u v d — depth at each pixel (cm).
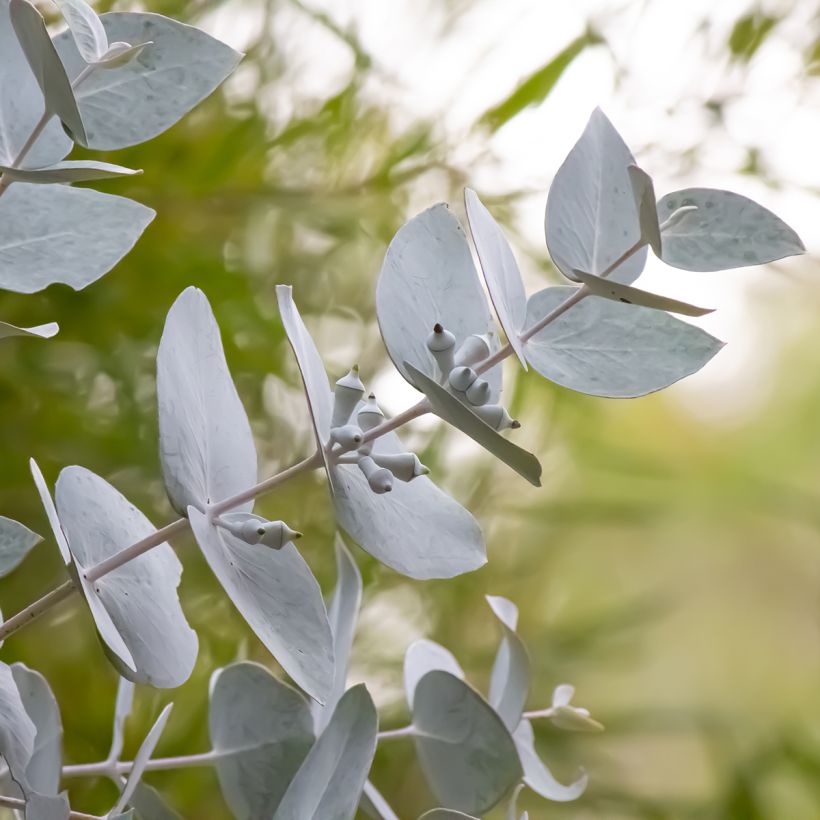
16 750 121
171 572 121
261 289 183
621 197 121
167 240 177
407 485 122
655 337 121
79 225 122
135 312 173
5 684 122
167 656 120
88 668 168
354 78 182
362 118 186
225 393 120
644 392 120
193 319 120
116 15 121
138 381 175
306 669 118
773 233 120
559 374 121
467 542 121
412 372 115
